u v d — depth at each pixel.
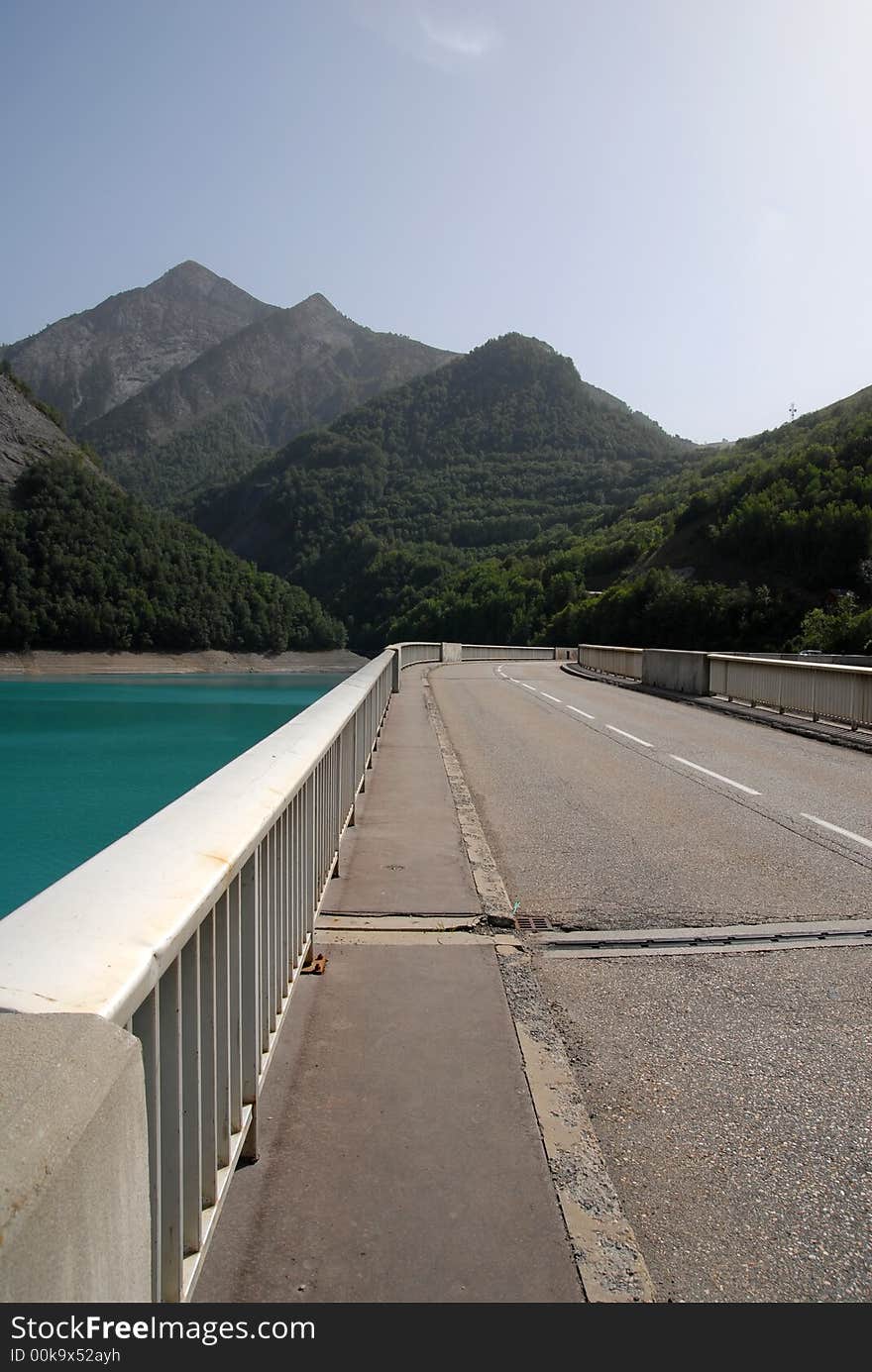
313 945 4.92
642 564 114.56
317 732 4.78
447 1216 2.68
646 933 5.47
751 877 6.73
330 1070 3.61
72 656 107.94
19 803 16.72
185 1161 2.08
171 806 2.66
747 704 20.42
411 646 36.09
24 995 1.31
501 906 5.89
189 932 1.88
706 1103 3.45
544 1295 2.35
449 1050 3.82
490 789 10.46
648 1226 2.69
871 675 15.00
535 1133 3.17
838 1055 3.88
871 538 82.12
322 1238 2.55
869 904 6.07
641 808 9.30
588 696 25.03
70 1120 1.05
